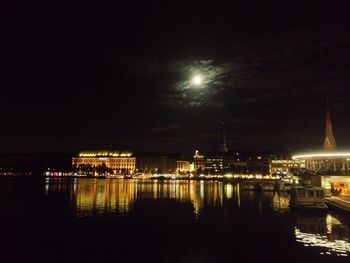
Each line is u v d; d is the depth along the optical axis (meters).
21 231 58.72
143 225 64.25
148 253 44.59
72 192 148.88
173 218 73.12
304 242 49.31
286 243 48.91
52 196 125.75
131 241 51.06
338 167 119.50
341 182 97.88
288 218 72.00
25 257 43.28
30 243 50.22
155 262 41.09
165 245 48.62
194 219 71.75
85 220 70.25
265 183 176.38
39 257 43.25
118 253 44.81
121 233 57.00
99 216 75.88
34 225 64.25
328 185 98.69
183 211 84.75
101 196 129.50
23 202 103.44
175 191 169.00
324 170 116.94
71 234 56.06
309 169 128.88
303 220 68.62
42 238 53.31
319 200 77.56
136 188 193.75
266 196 135.00
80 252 45.41
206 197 129.25
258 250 45.25
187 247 47.44
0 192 142.00
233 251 45.09
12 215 76.69
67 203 101.88
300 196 78.19
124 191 162.75
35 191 151.88
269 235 54.38
